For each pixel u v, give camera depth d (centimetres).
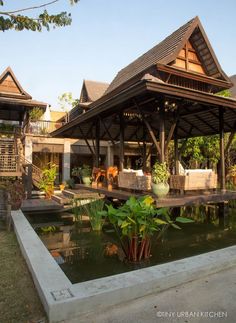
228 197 704
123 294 263
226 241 570
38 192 1328
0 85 1805
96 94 1866
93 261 446
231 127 977
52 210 885
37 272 299
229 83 1183
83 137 1178
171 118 880
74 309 239
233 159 1455
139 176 682
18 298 275
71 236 610
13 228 578
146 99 715
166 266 318
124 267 416
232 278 316
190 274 310
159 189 604
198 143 1388
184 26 1125
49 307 230
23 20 359
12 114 1678
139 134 1306
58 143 1700
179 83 1103
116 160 1931
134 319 236
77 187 1096
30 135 1606
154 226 429
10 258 397
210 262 332
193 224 726
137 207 409
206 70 1177
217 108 803
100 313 245
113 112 857
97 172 989
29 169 1113
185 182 674
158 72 1033
